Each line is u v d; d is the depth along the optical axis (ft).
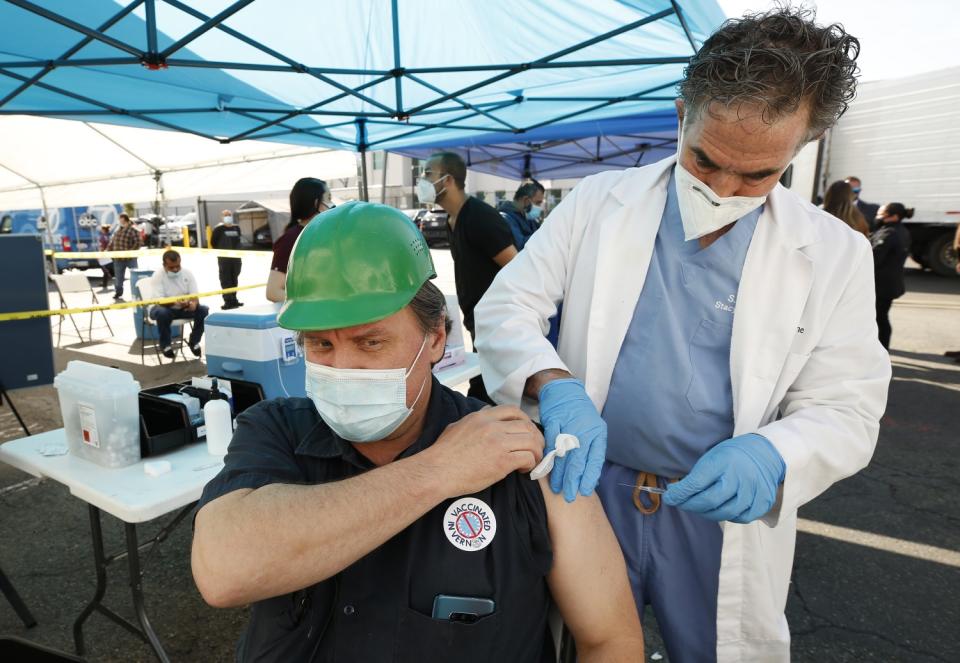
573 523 3.07
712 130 2.91
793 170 29.48
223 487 2.83
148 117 13.61
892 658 6.73
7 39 9.51
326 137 16.93
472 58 11.57
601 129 19.70
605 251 3.96
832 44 2.75
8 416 14.44
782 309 3.60
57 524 9.45
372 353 2.95
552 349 3.94
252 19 9.43
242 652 3.12
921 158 31.07
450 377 9.14
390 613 2.83
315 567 2.49
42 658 2.42
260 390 6.98
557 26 10.23
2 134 20.44
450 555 2.87
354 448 3.33
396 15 9.87
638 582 4.19
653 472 4.00
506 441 2.87
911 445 12.62
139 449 5.88
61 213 48.88
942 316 25.18
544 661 3.31
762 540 3.90
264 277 41.29
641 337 3.93
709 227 3.43
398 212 3.09
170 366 20.20
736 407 3.67
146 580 8.04
